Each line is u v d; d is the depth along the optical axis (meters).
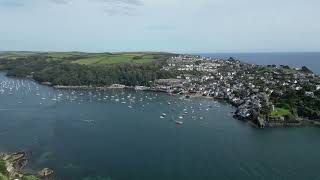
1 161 143.12
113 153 170.50
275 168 155.38
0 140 188.25
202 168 153.25
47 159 160.88
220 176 145.00
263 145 189.75
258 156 170.75
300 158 169.25
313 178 145.00
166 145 185.00
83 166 153.12
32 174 142.50
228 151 177.38
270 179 143.38
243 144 190.62
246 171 150.88
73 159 161.50
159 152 173.25
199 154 171.50
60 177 141.25
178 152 173.62
